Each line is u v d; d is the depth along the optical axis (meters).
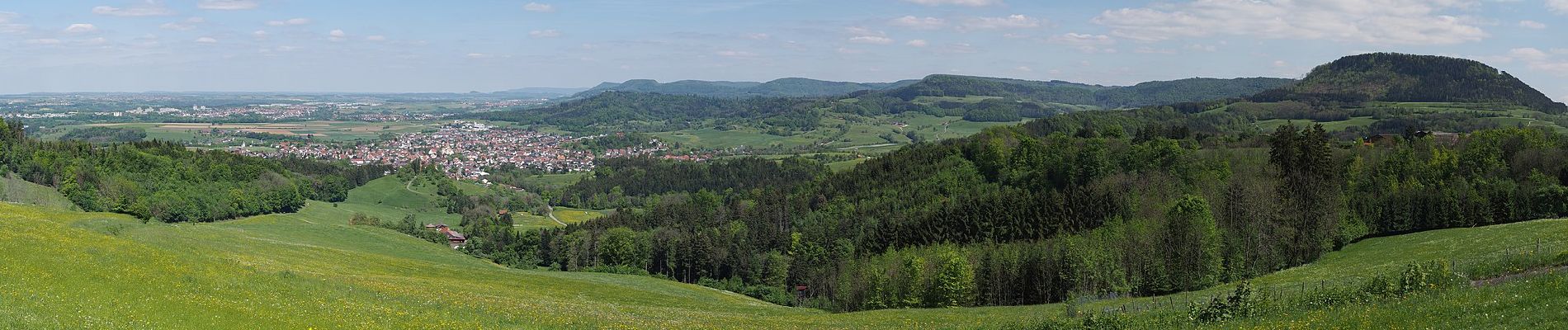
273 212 173.75
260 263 59.12
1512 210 102.19
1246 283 42.56
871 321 62.50
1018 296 87.56
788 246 150.12
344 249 107.38
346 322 36.84
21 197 136.00
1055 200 118.25
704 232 156.75
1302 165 103.50
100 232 56.34
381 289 50.91
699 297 92.19
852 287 98.50
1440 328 29.78
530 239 164.38
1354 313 34.81
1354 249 90.75
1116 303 63.34
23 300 31.53
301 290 44.12
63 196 145.38
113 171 161.00
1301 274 72.81
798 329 56.53
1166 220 88.88
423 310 43.44
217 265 46.81
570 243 150.62
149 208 143.12
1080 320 46.53
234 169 183.38
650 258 150.75
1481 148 123.19
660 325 50.88
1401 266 64.81
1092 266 80.06
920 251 105.50
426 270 86.62
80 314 31.22
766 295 125.31
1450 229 93.56
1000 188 151.88
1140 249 83.62
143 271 40.72
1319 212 94.62
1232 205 97.81
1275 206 93.88
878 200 159.75
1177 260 83.06
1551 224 75.31
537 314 47.72
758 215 174.12
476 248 166.88
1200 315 41.97
